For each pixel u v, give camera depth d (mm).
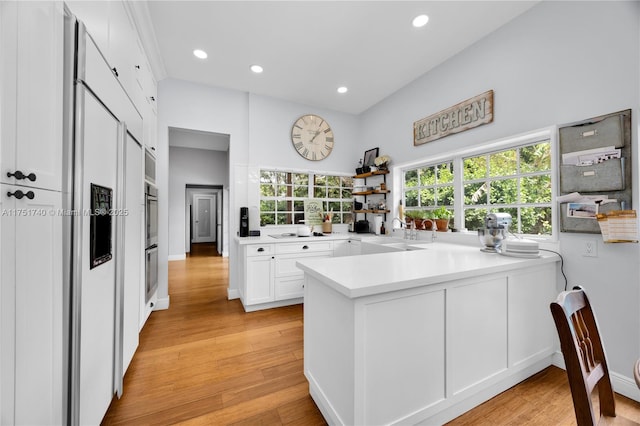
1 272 711
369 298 1130
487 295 1502
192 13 2088
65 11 1009
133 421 1382
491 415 1432
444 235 2775
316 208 3945
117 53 1574
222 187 6863
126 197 1612
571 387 766
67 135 999
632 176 1547
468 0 1957
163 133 3057
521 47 2088
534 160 2195
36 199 841
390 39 2402
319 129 3887
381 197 3770
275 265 3051
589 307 958
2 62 710
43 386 884
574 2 1788
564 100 1838
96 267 1207
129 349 1719
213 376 1772
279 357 2016
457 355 1387
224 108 3352
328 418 1351
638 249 1541
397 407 1205
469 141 2502
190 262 5852
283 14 2104
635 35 1533
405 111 3264
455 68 2627
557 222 1896
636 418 1447
